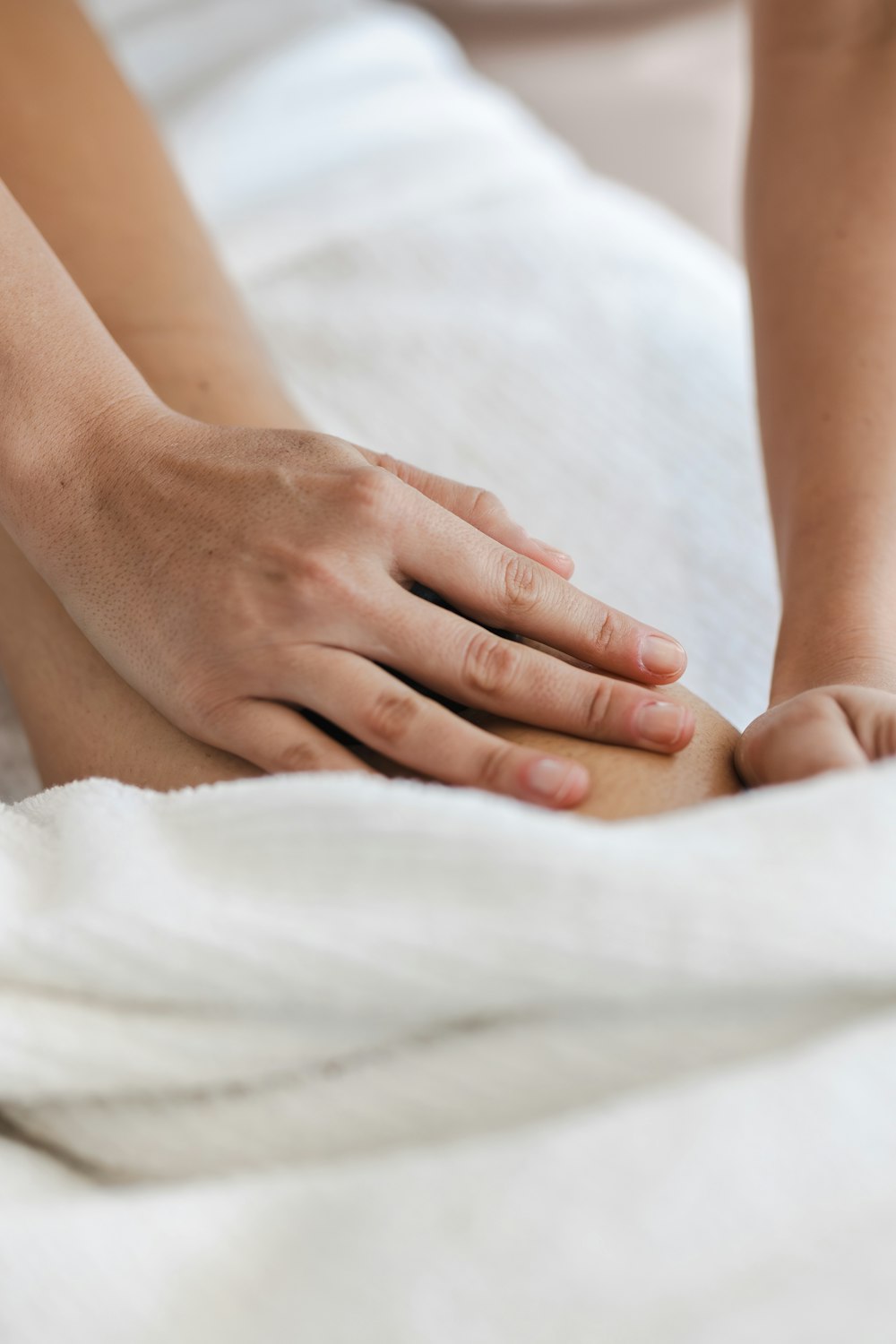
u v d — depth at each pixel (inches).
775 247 35.4
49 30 37.9
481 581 30.3
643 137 84.5
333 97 48.3
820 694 29.4
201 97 48.5
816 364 33.9
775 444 34.3
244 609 29.9
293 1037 27.2
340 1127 27.0
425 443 39.2
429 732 29.2
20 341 31.5
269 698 30.0
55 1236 26.3
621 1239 25.5
